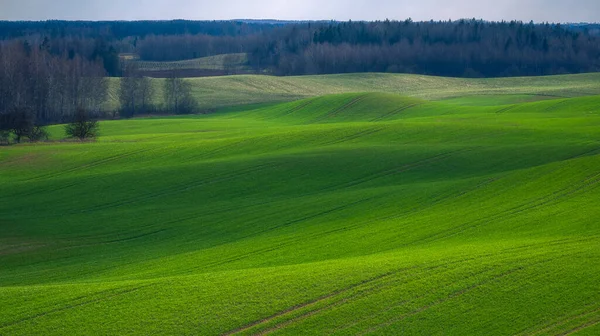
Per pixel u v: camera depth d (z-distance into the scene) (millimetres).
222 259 34281
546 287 24406
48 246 39125
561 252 27750
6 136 77250
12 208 48062
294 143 67250
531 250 28547
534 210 37344
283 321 23125
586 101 96500
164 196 49344
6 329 23141
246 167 55344
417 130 69875
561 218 34969
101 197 49906
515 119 80062
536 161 54219
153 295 25734
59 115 115625
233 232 39969
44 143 74750
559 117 84562
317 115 104688
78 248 38656
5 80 112375
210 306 24484
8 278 33344
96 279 31891
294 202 45781
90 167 61469
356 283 25812
